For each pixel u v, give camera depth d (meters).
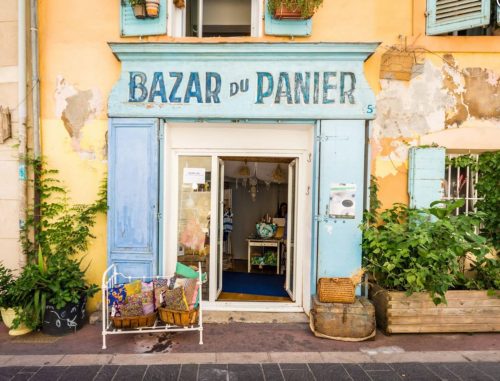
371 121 4.46
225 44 4.32
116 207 4.51
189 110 4.47
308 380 3.17
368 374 3.27
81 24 4.62
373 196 4.53
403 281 4.08
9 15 4.73
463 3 4.36
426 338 4.00
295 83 4.43
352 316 3.92
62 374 3.23
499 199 4.55
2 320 4.44
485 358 3.56
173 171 4.88
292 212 5.34
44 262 4.55
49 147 4.66
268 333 4.14
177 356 3.56
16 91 4.71
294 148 4.83
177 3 4.71
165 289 3.89
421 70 4.55
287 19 4.49
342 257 4.45
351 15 4.56
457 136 4.54
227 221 7.24
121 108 4.48
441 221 3.91
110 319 3.94
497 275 4.23
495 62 4.54
